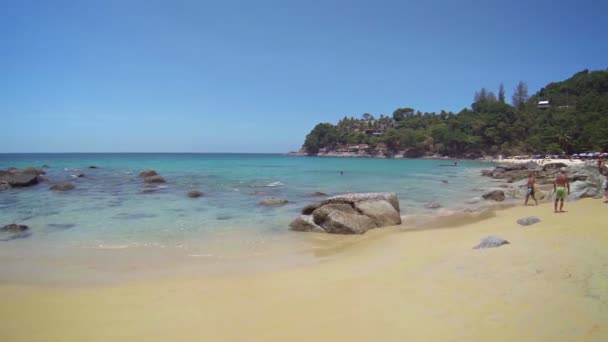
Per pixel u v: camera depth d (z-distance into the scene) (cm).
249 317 585
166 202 2069
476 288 636
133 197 2272
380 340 480
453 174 5209
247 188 2853
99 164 7162
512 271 709
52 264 943
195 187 2892
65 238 1236
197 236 1285
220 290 728
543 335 454
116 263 954
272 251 1091
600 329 454
